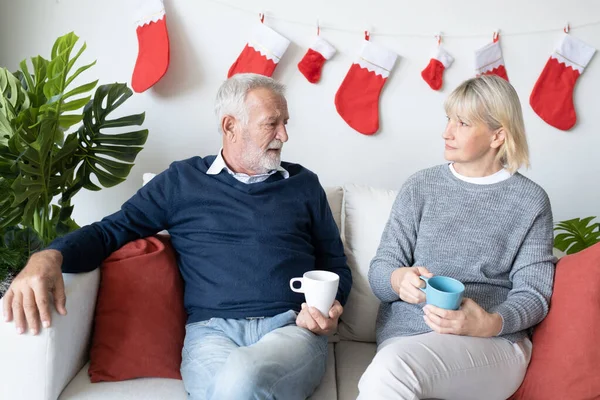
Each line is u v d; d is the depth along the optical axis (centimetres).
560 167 254
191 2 231
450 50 242
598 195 256
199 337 159
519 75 247
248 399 130
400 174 249
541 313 152
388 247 172
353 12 237
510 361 149
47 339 132
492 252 162
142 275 162
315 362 150
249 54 231
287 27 236
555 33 244
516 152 163
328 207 189
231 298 164
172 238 178
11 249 183
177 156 241
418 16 239
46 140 176
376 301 189
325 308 154
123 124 205
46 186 186
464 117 160
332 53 236
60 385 140
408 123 246
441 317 141
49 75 185
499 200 164
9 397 132
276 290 166
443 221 166
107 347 152
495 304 160
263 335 159
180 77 235
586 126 251
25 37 229
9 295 133
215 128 240
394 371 132
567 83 245
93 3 228
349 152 246
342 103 238
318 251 187
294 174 186
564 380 142
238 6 232
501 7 241
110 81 234
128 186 242
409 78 243
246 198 173
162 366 156
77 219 243
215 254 168
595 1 243
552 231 164
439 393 140
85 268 153
